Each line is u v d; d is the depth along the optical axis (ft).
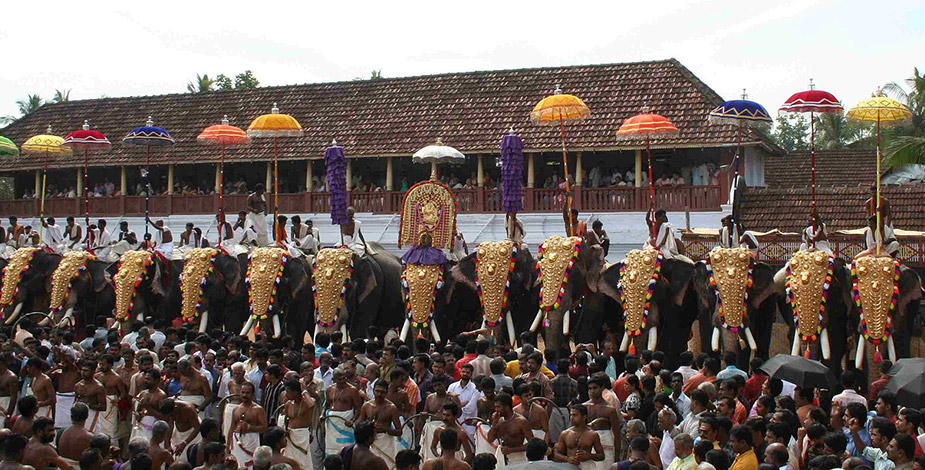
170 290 64.34
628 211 88.07
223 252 61.82
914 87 113.29
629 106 94.12
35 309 71.77
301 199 98.48
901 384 33.73
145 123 113.50
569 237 55.21
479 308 60.85
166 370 41.22
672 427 32.91
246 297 61.31
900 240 63.62
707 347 53.72
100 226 72.69
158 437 32.01
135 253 64.23
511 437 32.60
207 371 41.65
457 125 98.07
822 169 121.80
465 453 33.71
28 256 70.23
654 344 52.65
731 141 86.17
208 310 61.11
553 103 60.59
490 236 91.86
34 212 109.81
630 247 87.61
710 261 52.47
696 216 85.25
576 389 39.01
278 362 40.86
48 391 39.73
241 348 47.16
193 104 114.73
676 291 54.03
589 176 94.48
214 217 100.89
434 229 58.90
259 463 28.53
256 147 102.12
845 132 173.68
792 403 33.24
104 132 113.60
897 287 49.26
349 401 36.60
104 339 51.52
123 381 40.09
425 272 57.57
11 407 40.60
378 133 100.07
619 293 53.98
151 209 103.71
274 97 111.75
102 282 67.56
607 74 100.01
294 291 59.47
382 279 62.28
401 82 108.27
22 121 120.37
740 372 41.24
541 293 54.08
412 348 57.52
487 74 105.60
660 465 32.73
